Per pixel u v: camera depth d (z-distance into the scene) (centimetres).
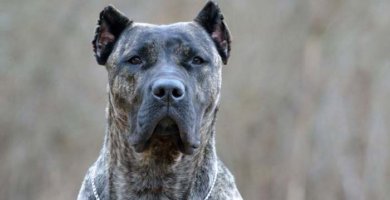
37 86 2866
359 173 2980
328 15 3019
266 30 2895
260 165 2867
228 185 902
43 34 2841
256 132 2866
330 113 3009
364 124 3008
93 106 2830
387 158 2984
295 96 2973
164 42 870
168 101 828
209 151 883
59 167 2798
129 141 856
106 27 903
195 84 863
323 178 2981
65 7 2833
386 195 2952
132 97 859
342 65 3033
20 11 2828
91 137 2811
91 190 891
